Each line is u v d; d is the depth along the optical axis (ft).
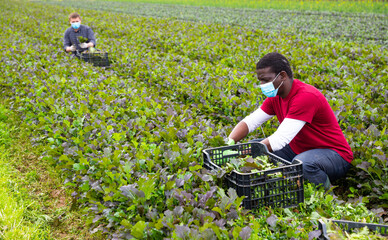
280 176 10.21
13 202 12.60
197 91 21.06
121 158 12.13
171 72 25.21
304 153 12.05
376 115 16.49
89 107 18.03
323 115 11.67
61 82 21.67
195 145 13.25
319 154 11.82
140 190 9.62
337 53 33.22
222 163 11.71
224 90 21.31
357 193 12.48
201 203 9.39
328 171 11.89
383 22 64.54
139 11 109.19
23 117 21.07
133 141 12.95
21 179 14.98
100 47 35.24
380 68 27.02
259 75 11.35
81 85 21.91
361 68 25.26
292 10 93.50
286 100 11.68
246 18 79.00
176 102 21.44
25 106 20.89
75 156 13.55
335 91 19.65
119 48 35.12
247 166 10.36
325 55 32.27
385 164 11.60
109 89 20.68
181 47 38.37
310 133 11.98
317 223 9.44
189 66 26.30
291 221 9.76
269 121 16.88
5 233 10.96
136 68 27.20
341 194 12.86
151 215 9.37
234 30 50.57
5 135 19.03
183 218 8.91
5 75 25.86
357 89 20.90
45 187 14.60
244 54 33.73
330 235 8.05
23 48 32.78
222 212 9.09
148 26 56.75
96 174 11.71
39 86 21.49
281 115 12.43
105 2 155.84
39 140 18.01
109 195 10.94
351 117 16.48
